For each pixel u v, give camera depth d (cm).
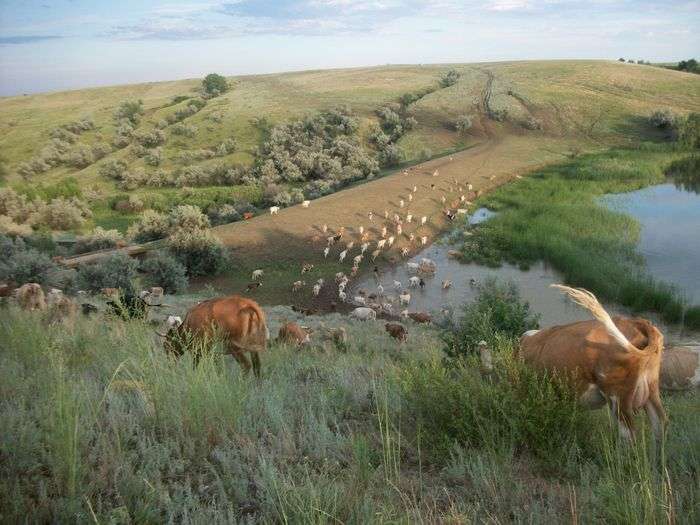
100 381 692
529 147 8869
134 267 3319
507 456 523
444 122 10681
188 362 679
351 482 455
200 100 13688
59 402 475
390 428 618
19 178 9450
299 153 8781
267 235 4816
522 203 5616
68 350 864
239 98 14150
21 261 2777
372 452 546
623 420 555
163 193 8344
